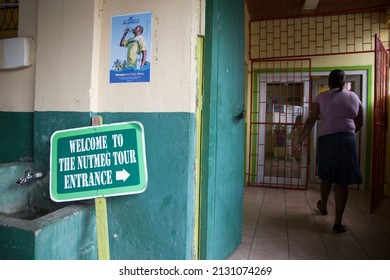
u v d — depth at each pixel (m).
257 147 4.79
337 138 2.51
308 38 4.52
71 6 1.70
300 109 4.60
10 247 1.30
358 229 2.65
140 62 1.59
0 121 2.02
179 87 1.52
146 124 1.58
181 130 1.52
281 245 2.27
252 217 3.01
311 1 3.95
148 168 1.58
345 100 2.52
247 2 4.10
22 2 1.92
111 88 1.66
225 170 1.91
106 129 1.42
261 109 4.78
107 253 1.42
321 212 3.12
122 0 1.63
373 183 3.19
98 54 1.68
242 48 2.23
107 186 1.40
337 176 2.52
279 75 4.68
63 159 1.48
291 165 4.67
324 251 2.16
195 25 1.52
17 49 1.88
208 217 1.66
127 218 1.64
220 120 1.78
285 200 3.74
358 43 4.32
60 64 1.73
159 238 1.58
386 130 4.02
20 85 1.95
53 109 1.76
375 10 4.21
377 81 3.16
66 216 1.45
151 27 1.57
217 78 1.71
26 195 1.85
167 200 1.55
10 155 2.00
